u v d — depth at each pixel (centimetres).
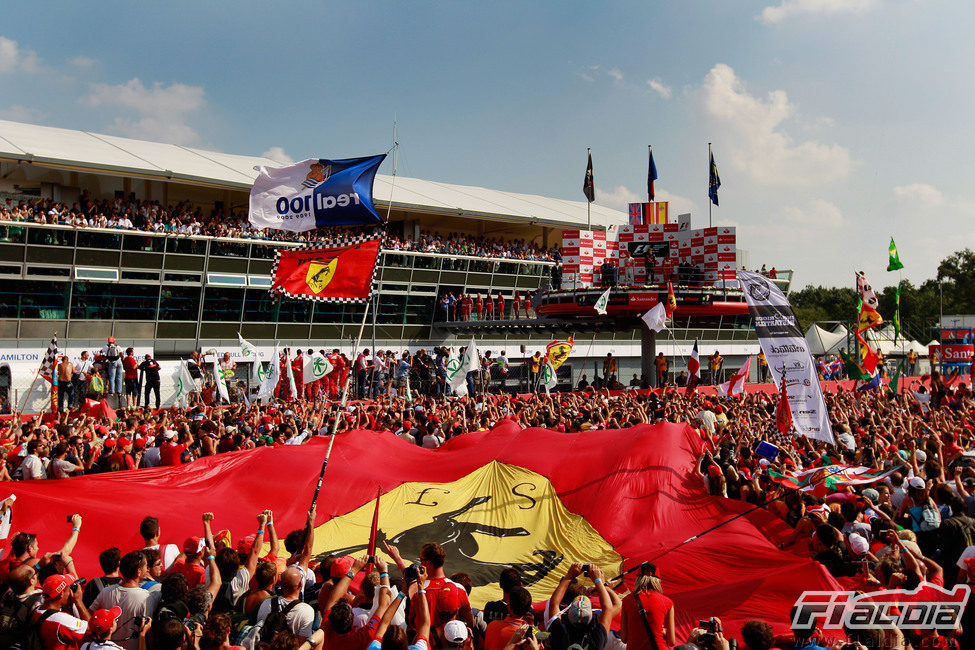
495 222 6775
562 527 1455
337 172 1454
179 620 725
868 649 801
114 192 4956
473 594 1229
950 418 2309
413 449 1862
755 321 1808
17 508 1284
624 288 3841
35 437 1712
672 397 3033
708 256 4112
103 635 718
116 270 4309
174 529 1344
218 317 4703
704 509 1465
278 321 4934
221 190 5419
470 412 2588
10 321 4028
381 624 731
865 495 1378
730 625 985
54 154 4225
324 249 1455
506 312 5994
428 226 6344
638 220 4284
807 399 1752
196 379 3406
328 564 899
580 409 2484
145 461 1791
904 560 934
